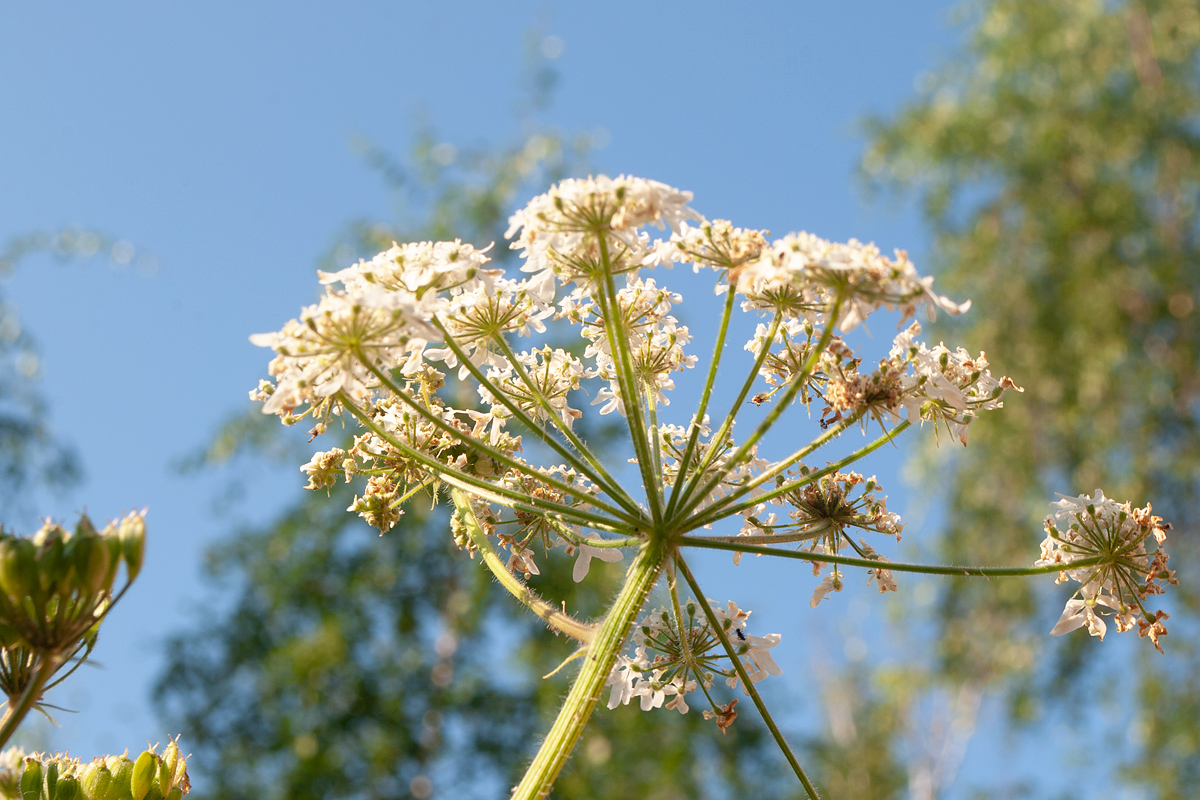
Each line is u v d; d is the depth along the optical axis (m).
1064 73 19.53
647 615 3.76
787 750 3.19
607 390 4.05
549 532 3.85
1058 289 18.52
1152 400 17.50
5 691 2.06
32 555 2.00
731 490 3.74
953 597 17.97
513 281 3.75
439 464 3.27
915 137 19.88
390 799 15.59
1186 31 19.17
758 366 3.36
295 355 3.00
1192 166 18.75
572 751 2.94
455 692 16.12
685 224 3.32
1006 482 17.94
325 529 17.55
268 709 16.39
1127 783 16.12
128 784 2.58
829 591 3.72
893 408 3.31
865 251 3.06
